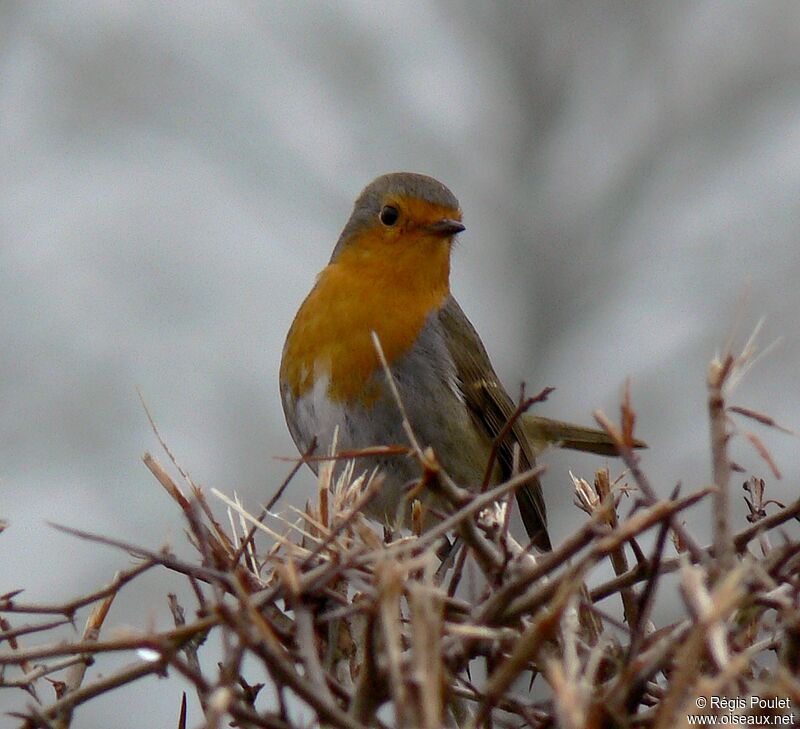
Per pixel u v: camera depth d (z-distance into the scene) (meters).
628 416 5.40
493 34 23.03
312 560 5.95
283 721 5.07
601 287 21.41
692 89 22.66
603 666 5.71
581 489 7.11
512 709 6.40
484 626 5.31
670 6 22.67
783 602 5.27
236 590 5.61
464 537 5.68
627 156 22.41
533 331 21.14
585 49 22.84
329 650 6.31
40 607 6.27
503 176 22.45
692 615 4.84
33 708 5.60
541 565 5.28
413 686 4.63
